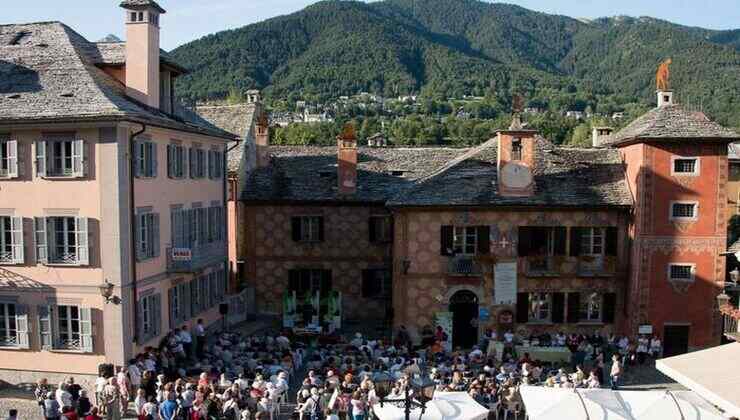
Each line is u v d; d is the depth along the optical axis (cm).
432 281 3462
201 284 3438
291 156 4422
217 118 4422
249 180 4228
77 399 2225
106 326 2594
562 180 3531
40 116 2506
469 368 2828
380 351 2950
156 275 2881
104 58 2953
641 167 3325
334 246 4134
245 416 2056
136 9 2878
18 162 2614
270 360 2769
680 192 3322
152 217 2847
